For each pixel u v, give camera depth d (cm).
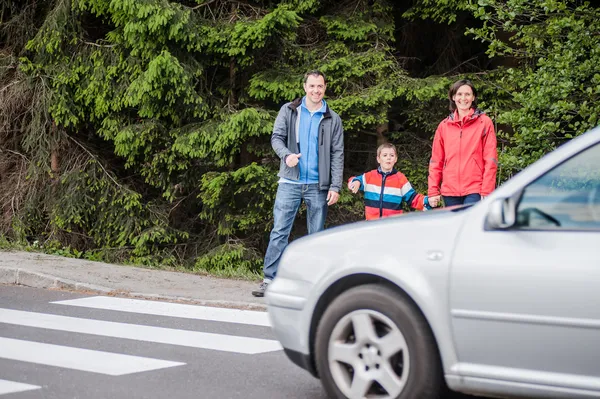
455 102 981
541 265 495
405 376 530
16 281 1191
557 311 488
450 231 530
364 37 1666
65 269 1223
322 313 579
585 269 484
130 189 1822
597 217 496
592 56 1127
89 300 1055
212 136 1603
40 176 1842
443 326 519
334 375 558
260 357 752
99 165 1823
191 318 941
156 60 1539
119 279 1174
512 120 1162
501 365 507
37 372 689
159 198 1839
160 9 1538
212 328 885
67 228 1794
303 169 1054
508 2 1178
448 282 519
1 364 716
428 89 1586
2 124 1862
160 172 1728
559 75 1141
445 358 520
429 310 520
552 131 1124
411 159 1748
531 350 497
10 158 1909
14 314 955
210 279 1203
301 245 592
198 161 1728
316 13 1748
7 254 1349
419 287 524
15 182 1886
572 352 486
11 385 646
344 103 1575
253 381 666
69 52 1778
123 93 1686
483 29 1245
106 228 1803
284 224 1062
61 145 1861
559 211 504
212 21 1650
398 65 1680
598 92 1103
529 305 496
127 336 839
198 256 1755
